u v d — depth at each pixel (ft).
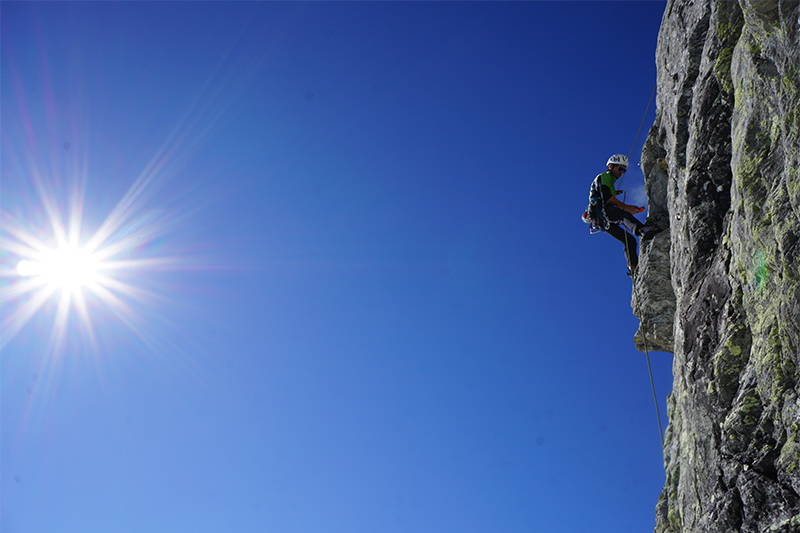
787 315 22.65
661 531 34.76
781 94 23.03
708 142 30.58
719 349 27.68
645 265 40.96
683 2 35.76
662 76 39.86
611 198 43.68
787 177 22.49
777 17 22.79
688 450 31.35
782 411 23.24
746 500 24.36
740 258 26.13
